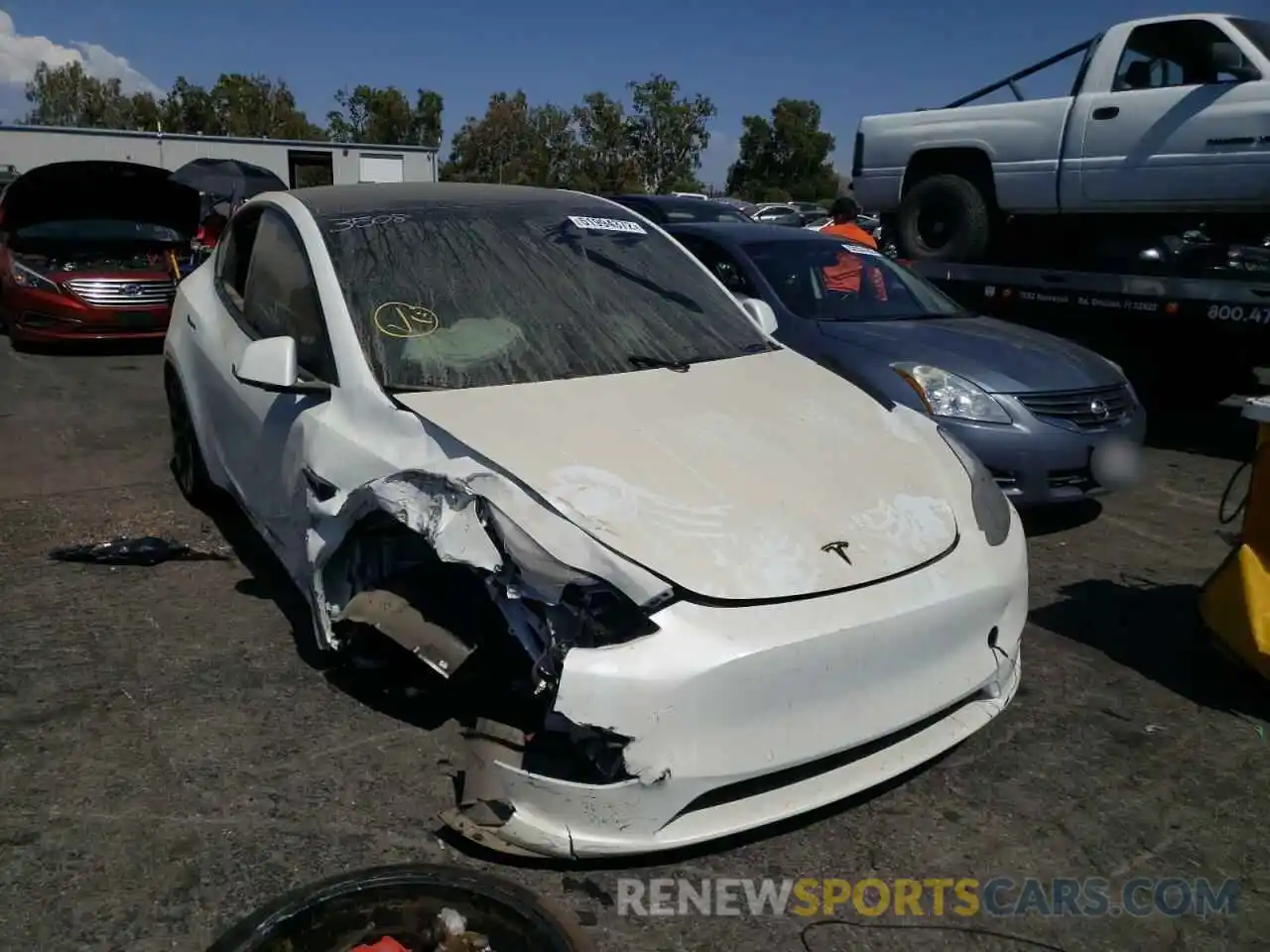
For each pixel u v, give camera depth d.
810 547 2.82
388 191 4.37
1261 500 3.82
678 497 2.86
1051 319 8.13
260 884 2.62
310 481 3.32
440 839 2.80
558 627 2.54
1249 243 7.72
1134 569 5.11
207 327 4.69
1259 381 9.38
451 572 2.99
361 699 3.50
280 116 64.56
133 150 35.59
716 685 2.51
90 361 10.07
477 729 2.72
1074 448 5.31
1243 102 7.03
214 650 3.85
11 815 2.86
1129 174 7.70
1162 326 7.55
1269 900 2.70
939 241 9.19
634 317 3.94
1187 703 3.73
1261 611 3.70
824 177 61.69
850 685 2.69
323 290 3.67
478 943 2.38
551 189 4.75
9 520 5.26
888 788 3.15
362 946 2.37
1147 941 2.55
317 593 3.28
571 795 2.54
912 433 3.55
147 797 2.95
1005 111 8.48
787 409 3.49
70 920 2.47
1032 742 3.44
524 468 2.88
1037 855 2.86
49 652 3.81
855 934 2.54
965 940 2.54
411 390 3.30
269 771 3.09
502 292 3.83
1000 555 3.15
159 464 6.35
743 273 6.47
